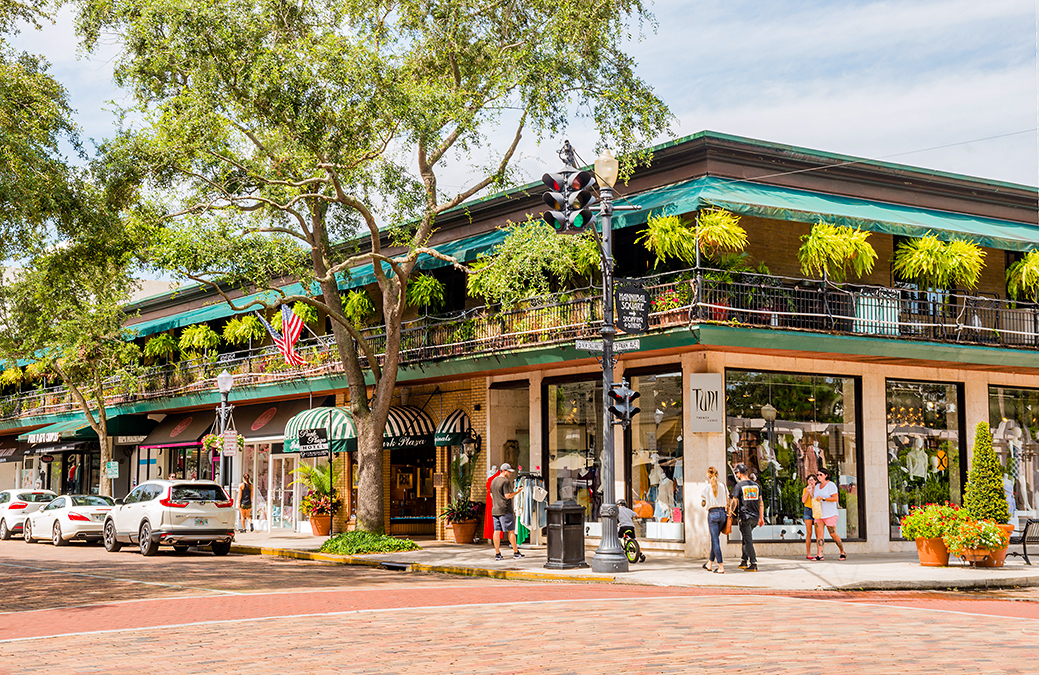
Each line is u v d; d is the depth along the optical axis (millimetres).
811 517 21562
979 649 9438
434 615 12469
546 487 25469
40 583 17266
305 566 21688
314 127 20125
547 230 21609
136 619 12383
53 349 35531
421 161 24109
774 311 20375
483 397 27484
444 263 26438
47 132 20203
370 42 21719
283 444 33500
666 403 22672
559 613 12539
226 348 39344
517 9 22969
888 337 21922
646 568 19391
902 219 22453
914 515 19766
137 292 46469
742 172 22234
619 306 18297
